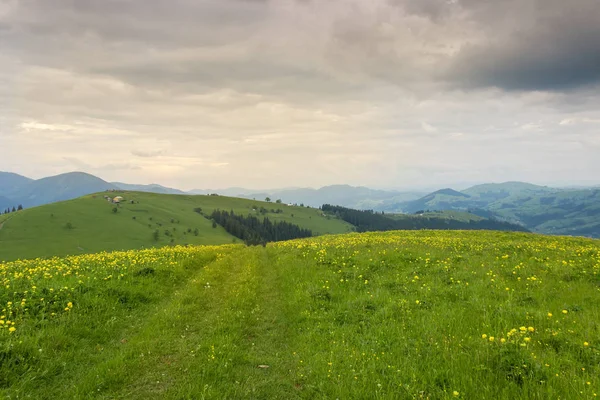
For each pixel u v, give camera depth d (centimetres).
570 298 1124
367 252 2183
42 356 823
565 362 718
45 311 1091
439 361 771
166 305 1336
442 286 1363
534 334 855
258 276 1855
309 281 1605
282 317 1228
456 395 623
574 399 593
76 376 797
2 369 742
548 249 2114
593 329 852
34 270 1739
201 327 1109
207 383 750
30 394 703
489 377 682
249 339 1031
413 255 1964
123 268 1764
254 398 711
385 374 752
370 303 1223
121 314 1198
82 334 999
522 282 1339
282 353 936
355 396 673
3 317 971
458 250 2177
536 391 627
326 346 930
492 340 812
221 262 2270
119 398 708
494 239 3150
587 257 1792
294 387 756
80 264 1956
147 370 820
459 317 1014
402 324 1006
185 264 2055
